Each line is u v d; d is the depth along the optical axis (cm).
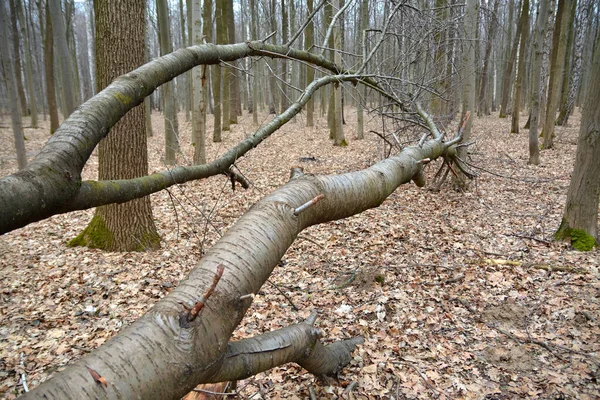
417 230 744
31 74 2327
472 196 930
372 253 655
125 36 589
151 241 682
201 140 1163
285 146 1644
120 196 175
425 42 634
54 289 545
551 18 1520
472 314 483
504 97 2525
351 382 382
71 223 802
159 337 138
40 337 451
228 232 192
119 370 125
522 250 639
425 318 479
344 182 244
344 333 459
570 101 1906
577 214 640
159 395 131
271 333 239
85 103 157
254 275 175
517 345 424
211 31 1476
